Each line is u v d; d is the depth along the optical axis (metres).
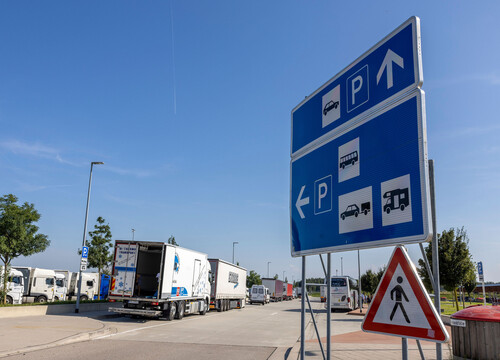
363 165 4.63
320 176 5.55
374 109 4.57
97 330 12.28
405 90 4.12
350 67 5.18
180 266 19.06
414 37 4.09
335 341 12.20
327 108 5.62
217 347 11.06
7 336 10.29
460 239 19.14
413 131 3.92
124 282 17.50
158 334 13.35
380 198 4.26
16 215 20.59
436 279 3.45
